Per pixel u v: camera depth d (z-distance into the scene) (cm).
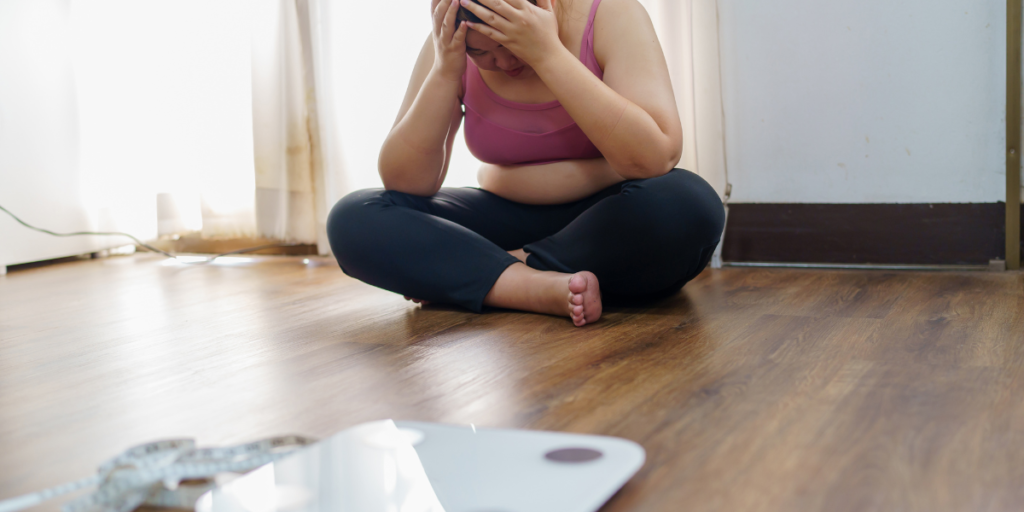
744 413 80
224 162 239
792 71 189
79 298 177
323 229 233
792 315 131
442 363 106
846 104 186
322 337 126
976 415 76
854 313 131
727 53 194
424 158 137
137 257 253
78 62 247
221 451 68
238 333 132
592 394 89
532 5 115
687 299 151
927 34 177
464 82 142
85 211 252
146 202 250
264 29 229
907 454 67
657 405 84
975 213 178
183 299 171
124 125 247
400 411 85
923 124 180
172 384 100
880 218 186
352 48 224
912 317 126
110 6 242
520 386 93
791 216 194
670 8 188
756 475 64
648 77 124
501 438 68
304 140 232
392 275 140
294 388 96
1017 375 89
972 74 174
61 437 81
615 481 59
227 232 243
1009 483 61
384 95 224
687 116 190
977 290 150
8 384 103
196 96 239
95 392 98
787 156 193
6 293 189
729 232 201
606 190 142
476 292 136
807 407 81
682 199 125
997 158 175
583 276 124
